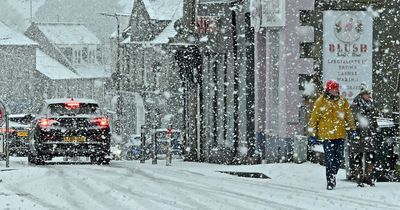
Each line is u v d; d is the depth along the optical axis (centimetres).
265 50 3066
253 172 2430
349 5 2764
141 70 9294
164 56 8850
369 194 1867
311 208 1584
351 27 2764
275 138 2897
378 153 2175
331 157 1998
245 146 3250
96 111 3120
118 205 1605
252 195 1792
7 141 2667
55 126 3050
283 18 2783
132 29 9544
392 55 2777
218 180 2152
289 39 2789
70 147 3056
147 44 9131
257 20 2917
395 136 2189
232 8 3331
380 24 2778
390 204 1664
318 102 2031
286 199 1725
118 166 2859
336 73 2769
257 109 3078
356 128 2088
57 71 13075
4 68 12781
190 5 3844
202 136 3716
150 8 9181
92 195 1778
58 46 13550
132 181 2102
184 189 1905
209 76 3638
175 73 8694
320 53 2772
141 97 9256
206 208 1562
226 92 3466
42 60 13138
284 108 2809
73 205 1605
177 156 5597
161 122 8906
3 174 2325
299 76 2800
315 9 2775
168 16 9150
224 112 3481
